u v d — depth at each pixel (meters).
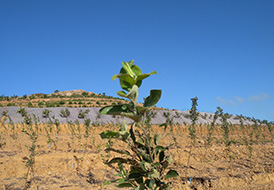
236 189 7.44
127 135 2.32
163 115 34.06
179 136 17.84
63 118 28.77
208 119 37.22
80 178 8.20
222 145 14.66
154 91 2.12
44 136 14.77
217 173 8.84
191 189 7.57
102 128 21.30
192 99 7.73
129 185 2.60
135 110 2.30
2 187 7.02
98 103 44.72
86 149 11.83
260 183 8.09
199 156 11.27
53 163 9.06
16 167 8.48
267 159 11.27
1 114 27.20
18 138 13.82
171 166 9.88
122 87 2.33
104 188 7.37
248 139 17.88
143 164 2.39
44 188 7.11
